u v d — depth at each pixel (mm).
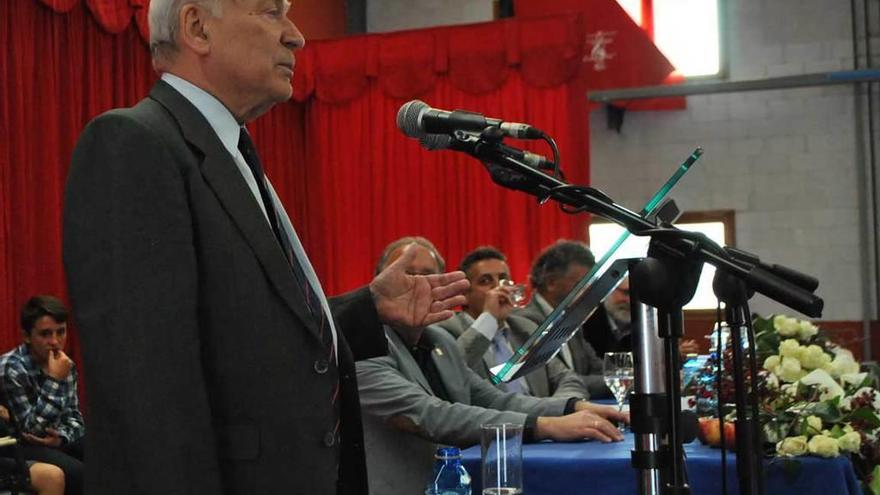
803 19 8820
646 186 9062
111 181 1459
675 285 1590
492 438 2230
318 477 1510
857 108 8727
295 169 7625
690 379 2965
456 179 7496
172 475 1365
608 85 8648
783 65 8836
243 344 1493
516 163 1689
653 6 9055
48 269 5332
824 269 8766
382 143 7477
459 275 1946
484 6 9055
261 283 1518
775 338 2701
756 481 1672
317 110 7629
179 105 1588
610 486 2377
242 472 1476
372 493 2668
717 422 2533
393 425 2697
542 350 1877
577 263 4340
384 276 1925
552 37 7055
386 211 7508
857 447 2395
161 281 1426
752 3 8914
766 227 8883
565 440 2695
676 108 8992
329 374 1563
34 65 5344
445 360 3000
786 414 2424
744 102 8953
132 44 5984
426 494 2404
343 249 7582
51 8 5332
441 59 7250
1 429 4480
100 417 1396
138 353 1389
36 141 5344
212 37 1611
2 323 5047
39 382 4621
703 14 8984
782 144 8875
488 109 7203
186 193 1506
